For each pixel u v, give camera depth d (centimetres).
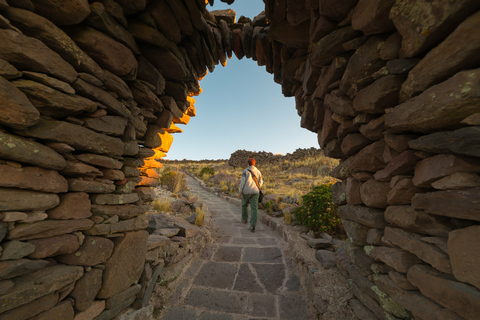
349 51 158
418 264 114
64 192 133
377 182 148
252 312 210
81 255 142
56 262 134
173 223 338
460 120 85
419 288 108
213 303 223
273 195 697
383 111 136
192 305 220
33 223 112
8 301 100
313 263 251
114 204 170
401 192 121
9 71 98
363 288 164
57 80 116
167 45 189
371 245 157
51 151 119
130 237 182
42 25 109
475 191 80
